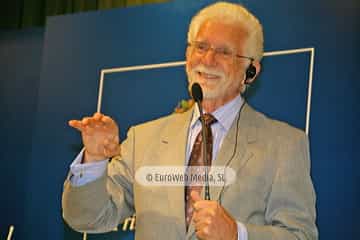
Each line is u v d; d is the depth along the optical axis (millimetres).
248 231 2205
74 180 2461
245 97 3293
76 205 2498
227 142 2568
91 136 2420
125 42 3705
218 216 2148
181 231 2414
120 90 3648
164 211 2479
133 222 3438
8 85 4484
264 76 3285
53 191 3688
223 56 2705
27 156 4340
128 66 3664
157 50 3615
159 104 3529
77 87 3768
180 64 3535
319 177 3055
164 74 3562
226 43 2721
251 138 2594
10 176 4352
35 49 4473
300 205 2434
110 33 3760
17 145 4379
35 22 4879
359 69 3104
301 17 3285
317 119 3121
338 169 3029
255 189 2459
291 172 2496
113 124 2441
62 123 3756
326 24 3225
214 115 2670
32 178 3752
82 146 3672
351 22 3180
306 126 3131
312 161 3082
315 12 3264
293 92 3205
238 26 2766
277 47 3297
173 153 2598
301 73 3213
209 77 2680
